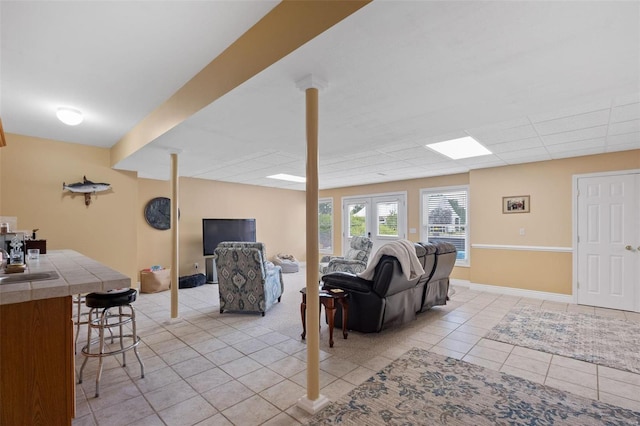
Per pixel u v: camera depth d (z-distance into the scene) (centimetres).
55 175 455
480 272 577
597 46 175
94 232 487
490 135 373
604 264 464
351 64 193
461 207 641
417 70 201
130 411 210
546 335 350
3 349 152
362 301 346
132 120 373
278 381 251
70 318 167
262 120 287
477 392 233
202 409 213
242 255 422
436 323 392
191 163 492
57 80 270
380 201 770
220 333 358
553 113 303
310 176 215
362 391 235
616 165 455
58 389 162
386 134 332
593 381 249
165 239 641
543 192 514
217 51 232
